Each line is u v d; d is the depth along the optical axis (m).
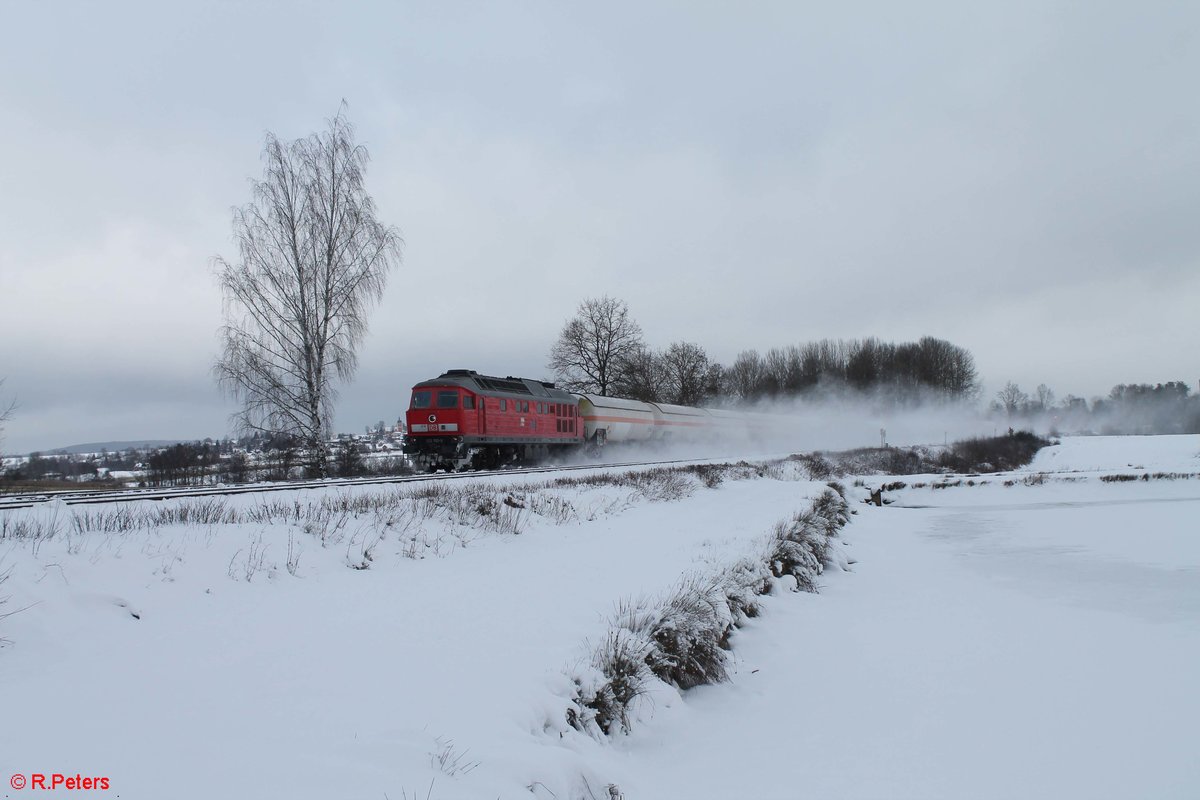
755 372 94.06
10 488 25.09
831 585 15.77
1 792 3.84
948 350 95.94
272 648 6.78
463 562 12.10
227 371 24.98
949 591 15.17
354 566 10.75
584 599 9.54
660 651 8.34
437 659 6.79
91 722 4.86
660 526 17.44
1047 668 9.87
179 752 4.52
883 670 9.79
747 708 8.43
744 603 11.48
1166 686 9.14
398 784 4.40
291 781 4.27
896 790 6.38
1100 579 16.36
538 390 35.75
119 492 17.80
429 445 28.72
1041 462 58.03
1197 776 6.68
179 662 6.25
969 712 8.27
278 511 12.38
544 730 6.01
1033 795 6.33
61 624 6.80
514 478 23.44
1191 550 20.05
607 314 62.53
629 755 6.80
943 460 55.75
